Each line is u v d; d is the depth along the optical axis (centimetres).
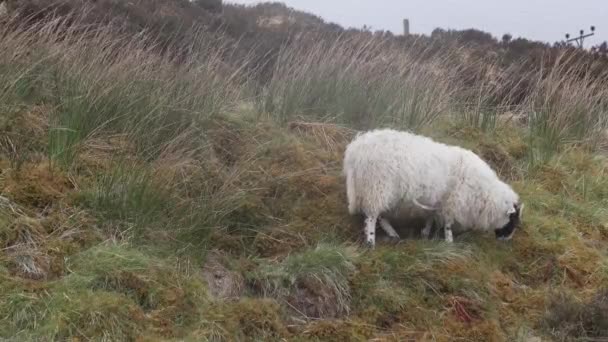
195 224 533
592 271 610
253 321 469
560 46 1409
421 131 783
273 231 577
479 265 575
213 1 1475
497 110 916
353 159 558
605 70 1157
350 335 482
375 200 546
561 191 752
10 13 805
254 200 593
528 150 818
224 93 729
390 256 548
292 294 509
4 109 577
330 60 834
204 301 474
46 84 646
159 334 439
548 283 595
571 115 877
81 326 421
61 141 564
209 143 642
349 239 583
